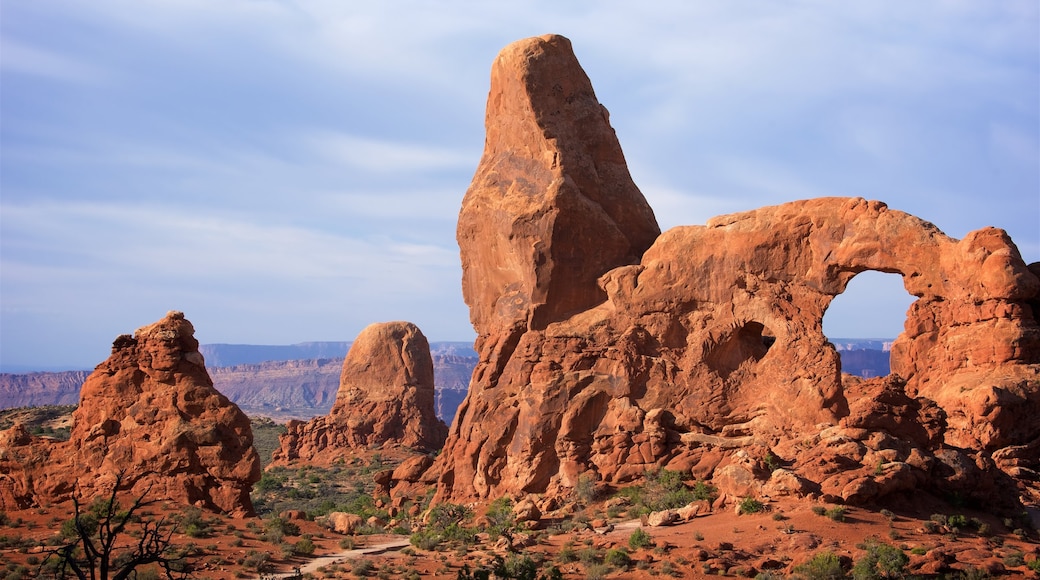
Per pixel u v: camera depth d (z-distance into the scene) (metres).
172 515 42.75
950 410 52.88
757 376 49.38
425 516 51.47
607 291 52.72
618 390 50.59
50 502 44.72
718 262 50.84
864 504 40.78
